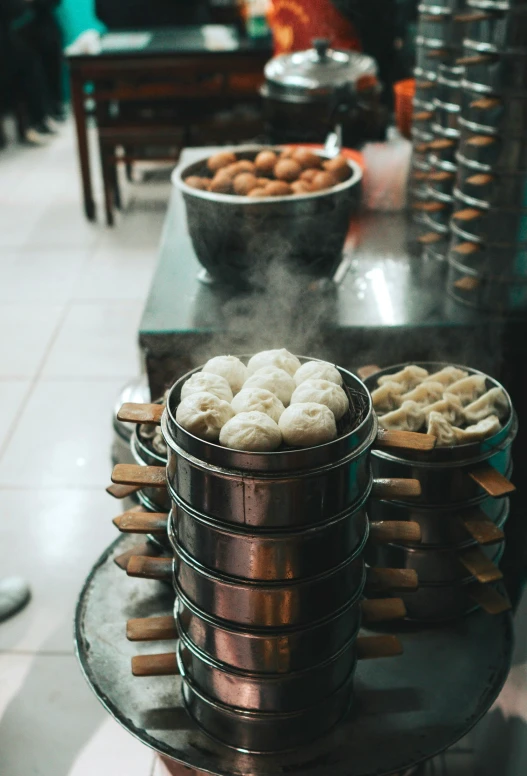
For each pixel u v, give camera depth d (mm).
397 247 2379
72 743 1983
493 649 1401
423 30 2211
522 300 1923
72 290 4535
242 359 1356
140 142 5223
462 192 1912
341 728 1252
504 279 1901
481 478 1330
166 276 2182
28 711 2068
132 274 4719
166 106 5129
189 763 1197
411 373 1605
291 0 3119
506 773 1466
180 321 1930
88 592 1501
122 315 4242
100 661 1367
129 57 4844
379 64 3135
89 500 2873
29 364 3795
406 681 1334
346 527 1102
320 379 1181
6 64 7012
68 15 8055
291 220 1851
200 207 1883
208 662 1175
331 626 1154
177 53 4812
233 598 1102
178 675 1353
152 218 5605
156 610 1460
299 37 3188
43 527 2746
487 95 1733
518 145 1744
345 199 1909
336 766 1193
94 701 2100
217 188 1980
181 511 1128
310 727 1219
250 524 1038
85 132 5219
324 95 2588
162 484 1244
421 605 1442
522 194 1797
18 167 6750
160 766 1701
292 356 1290
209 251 1965
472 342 1942
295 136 2703
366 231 2500
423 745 1222
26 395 3545
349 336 1924
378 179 2605
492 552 1481
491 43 1677
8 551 2637
